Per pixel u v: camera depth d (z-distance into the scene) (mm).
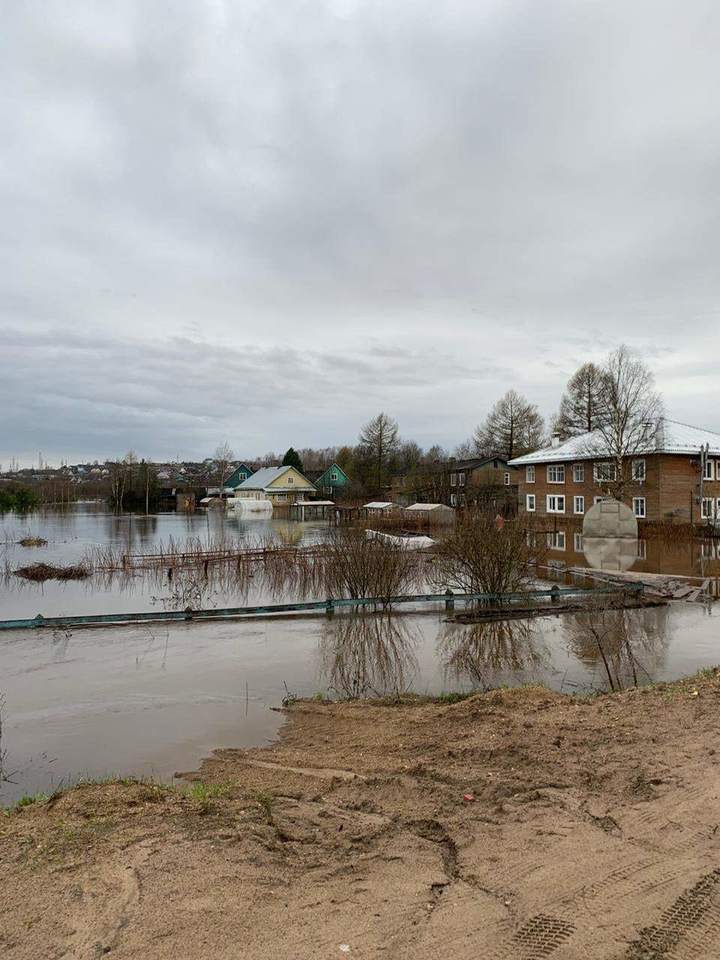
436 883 3504
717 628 12680
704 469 37438
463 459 86188
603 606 14367
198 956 2883
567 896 3359
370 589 15492
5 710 8234
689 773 4922
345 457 98062
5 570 22000
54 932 3059
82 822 4277
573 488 44812
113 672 10000
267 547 25797
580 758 5445
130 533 40469
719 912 3209
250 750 6777
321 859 3764
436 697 8641
